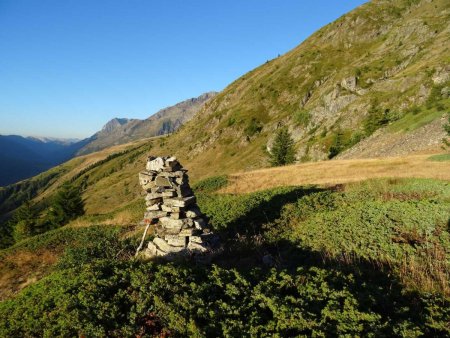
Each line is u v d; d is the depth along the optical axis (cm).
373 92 11338
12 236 7931
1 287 2245
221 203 2702
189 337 766
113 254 1730
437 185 2466
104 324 836
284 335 765
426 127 6469
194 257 1418
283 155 10381
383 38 18850
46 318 890
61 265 1748
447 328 825
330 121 11894
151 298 922
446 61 9500
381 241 1395
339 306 855
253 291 938
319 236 1582
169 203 1544
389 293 1023
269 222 1970
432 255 1255
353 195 2498
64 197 7950
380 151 6825
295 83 19950
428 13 16275
